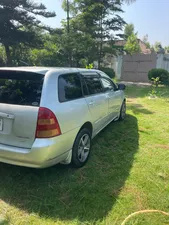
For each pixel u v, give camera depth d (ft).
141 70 52.24
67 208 7.18
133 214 6.95
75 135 8.91
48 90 7.79
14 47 44.98
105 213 6.98
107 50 47.85
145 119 18.15
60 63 46.91
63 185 8.39
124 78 55.47
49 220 6.66
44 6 40.70
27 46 44.55
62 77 8.88
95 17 45.62
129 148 12.01
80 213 6.97
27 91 7.89
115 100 14.83
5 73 8.72
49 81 8.02
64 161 8.89
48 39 45.34
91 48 44.91
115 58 57.36
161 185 8.53
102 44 48.39
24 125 7.39
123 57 54.60
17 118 7.44
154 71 42.34
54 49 46.44
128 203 7.45
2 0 37.78
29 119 7.33
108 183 8.58
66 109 8.20
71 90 9.18
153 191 8.13
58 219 6.71
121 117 17.38
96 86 11.98
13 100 7.78
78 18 45.57
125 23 47.42
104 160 10.52
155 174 9.34
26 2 38.96
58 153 7.91
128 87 41.75
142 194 7.93
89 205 7.34
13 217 6.73
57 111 7.72
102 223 6.57
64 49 43.62
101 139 13.23
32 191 8.00
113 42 48.78
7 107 7.60
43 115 7.29
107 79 14.37
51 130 7.41
